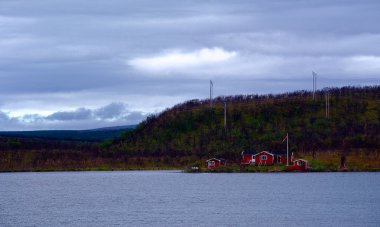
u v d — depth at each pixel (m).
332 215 97.12
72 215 100.56
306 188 140.00
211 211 103.50
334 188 139.12
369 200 116.50
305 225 88.25
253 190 137.38
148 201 120.44
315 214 98.38
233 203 114.50
